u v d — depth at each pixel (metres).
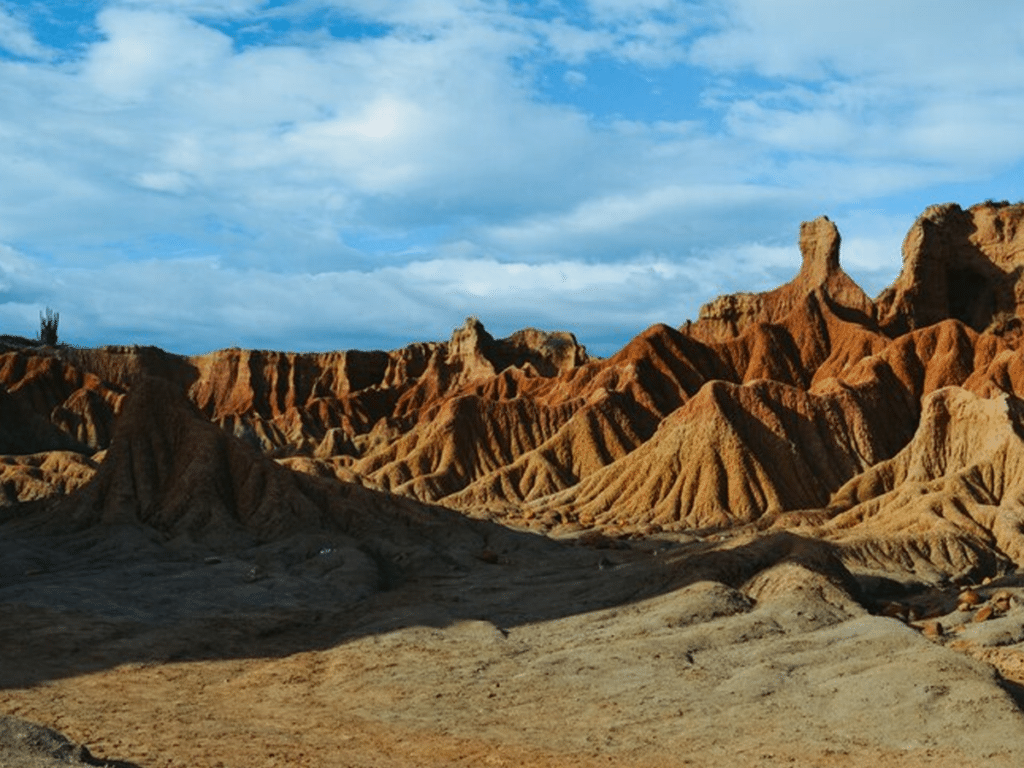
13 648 83.88
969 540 130.75
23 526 131.38
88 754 53.00
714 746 61.78
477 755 60.09
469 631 89.94
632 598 98.38
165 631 90.94
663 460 190.25
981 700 64.44
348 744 62.03
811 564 98.69
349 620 98.62
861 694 67.81
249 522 131.00
